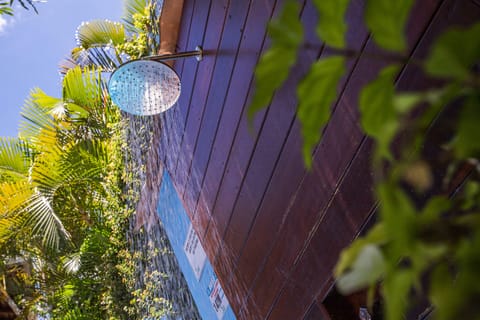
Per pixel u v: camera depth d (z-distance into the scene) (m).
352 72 1.58
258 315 2.38
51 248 6.03
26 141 7.07
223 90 2.46
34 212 5.68
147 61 2.50
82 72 6.92
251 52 2.15
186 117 3.01
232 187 2.50
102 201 6.29
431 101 0.28
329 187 1.77
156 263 4.81
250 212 2.35
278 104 2.01
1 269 6.33
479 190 0.40
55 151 6.11
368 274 0.30
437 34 1.27
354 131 1.62
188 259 3.49
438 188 1.24
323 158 1.78
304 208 1.93
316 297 1.89
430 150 1.18
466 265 0.24
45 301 6.57
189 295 4.04
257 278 2.35
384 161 1.40
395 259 0.29
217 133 2.59
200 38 2.68
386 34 0.29
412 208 0.28
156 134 3.82
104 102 6.70
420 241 0.28
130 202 5.24
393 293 0.29
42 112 6.95
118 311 5.73
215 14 2.50
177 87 2.59
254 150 2.24
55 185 5.87
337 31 0.30
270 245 2.20
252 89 2.17
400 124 0.29
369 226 1.60
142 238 5.12
